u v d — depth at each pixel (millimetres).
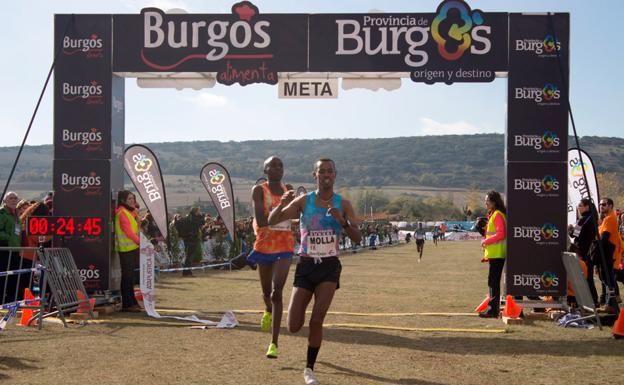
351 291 15773
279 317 7406
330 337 9180
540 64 11258
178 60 11570
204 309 12031
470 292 15680
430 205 143250
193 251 21344
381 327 10016
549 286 11180
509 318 10531
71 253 11375
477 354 8078
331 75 11781
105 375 6723
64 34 11578
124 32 11602
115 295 11961
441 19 11375
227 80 11523
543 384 6559
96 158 11523
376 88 11773
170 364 7262
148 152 15617
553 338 9242
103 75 11562
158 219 15664
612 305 11188
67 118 11586
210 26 11555
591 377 6871
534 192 11242
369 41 11445
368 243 52562
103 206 11484
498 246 11148
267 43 11523
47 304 10664
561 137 11219
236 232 24906
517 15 11297
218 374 6797
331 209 6438
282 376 6727
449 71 11383
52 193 11844
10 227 11594
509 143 11266
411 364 7453
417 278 20297
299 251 6664
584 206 11445
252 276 20422
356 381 6570
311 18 11516
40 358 7555
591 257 11609
